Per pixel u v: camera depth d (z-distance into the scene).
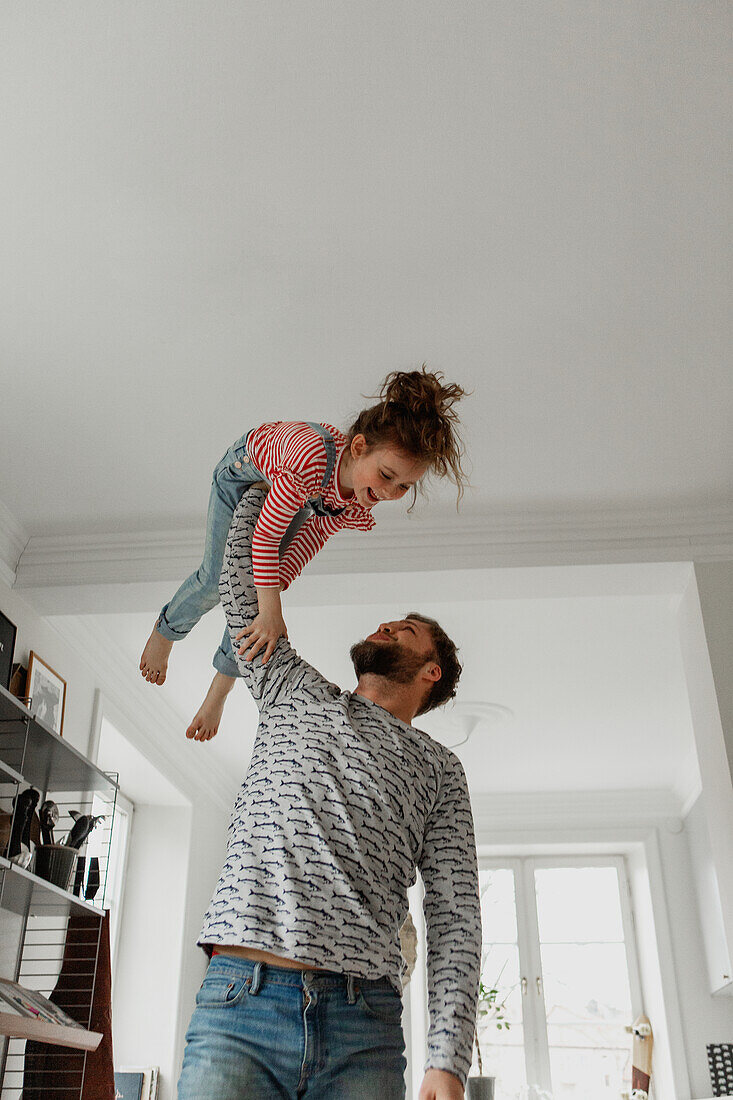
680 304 2.49
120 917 5.16
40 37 1.83
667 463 3.14
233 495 1.83
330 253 2.33
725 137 2.04
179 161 2.09
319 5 1.78
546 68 1.89
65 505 3.37
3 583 3.44
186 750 5.31
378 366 2.71
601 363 2.69
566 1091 6.27
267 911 1.26
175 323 2.55
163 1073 4.82
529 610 4.03
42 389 2.80
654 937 6.16
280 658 1.54
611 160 2.09
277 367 2.71
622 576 3.45
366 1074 1.23
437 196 2.18
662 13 1.79
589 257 2.34
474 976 1.40
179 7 1.78
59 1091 2.98
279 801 1.35
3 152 2.07
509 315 2.52
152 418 2.93
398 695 1.65
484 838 6.53
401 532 3.41
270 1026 1.20
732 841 3.11
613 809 6.49
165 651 1.93
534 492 3.28
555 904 6.79
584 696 4.91
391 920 1.32
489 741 5.53
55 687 3.68
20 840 2.77
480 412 2.89
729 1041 5.81
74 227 2.26
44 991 3.35
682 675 4.66
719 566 3.35
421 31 1.82
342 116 1.99
